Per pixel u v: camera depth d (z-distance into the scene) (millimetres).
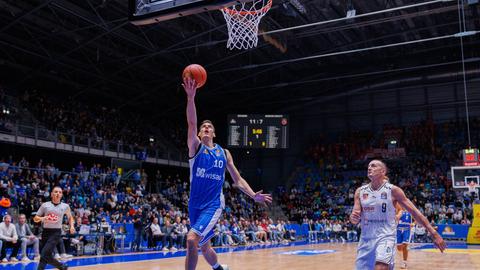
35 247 11953
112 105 30562
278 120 23406
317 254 13695
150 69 24672
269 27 19781
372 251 4367
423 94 30875
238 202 28391
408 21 22125
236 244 20516
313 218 28438
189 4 6883
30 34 19984
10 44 20234
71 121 25406
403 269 9188
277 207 30938
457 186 20844
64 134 23188
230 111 33875
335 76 28109
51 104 25531
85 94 28469
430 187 27969
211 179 4371
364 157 31562
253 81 28375
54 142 22625
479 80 29250
